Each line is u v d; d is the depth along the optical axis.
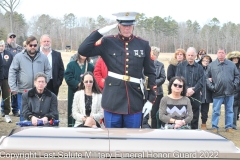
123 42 3.87
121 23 3.80
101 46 3.84
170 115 5.69
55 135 2.65
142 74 3.95
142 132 2.79
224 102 8.30
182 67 7.29
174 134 2.74
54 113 5.71
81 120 5.56
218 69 8.13
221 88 8.10
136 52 3.86
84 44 3.70
